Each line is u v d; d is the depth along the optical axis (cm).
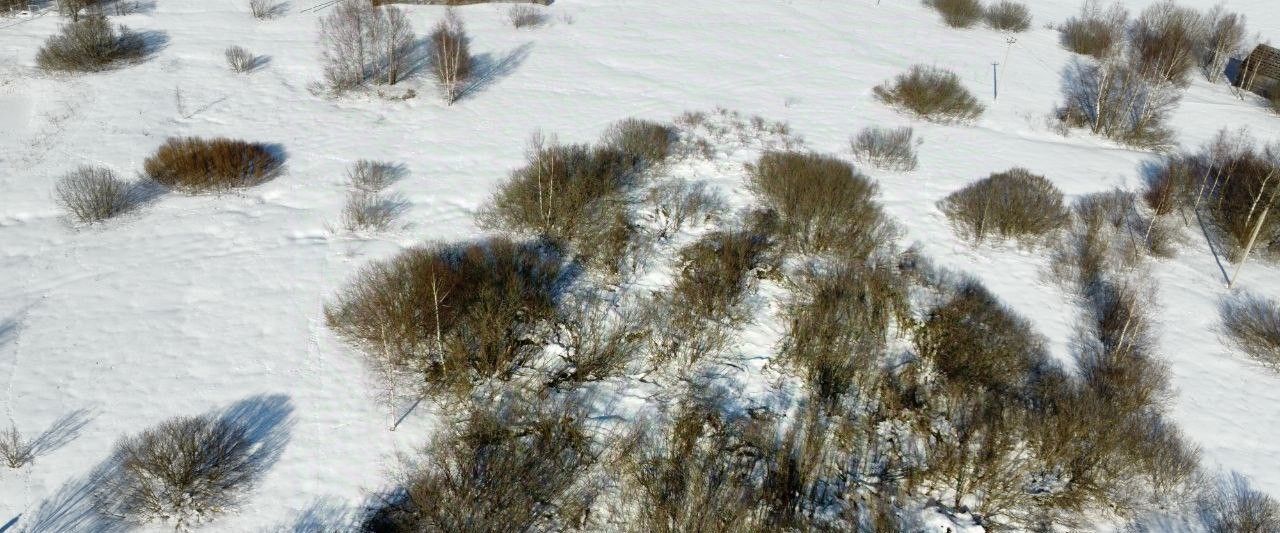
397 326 1285
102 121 2123
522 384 1250
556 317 1398
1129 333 1438
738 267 1540
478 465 1080
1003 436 1126
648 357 1330
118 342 1323
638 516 1019
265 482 1077
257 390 1232
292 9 3056
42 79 2367
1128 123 2541
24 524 1002
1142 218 1886
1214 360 1407
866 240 1647
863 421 1211
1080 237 1777
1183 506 1100
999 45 3344
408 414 1196
